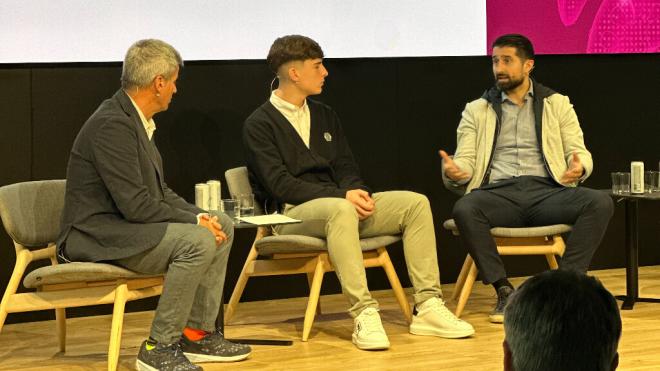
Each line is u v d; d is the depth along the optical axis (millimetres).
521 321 1137
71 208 3662
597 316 1113
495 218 4512
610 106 5730
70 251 3635
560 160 4703
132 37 4914
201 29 5023
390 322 4520
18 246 3811
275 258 4266
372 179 5363
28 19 4742
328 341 4152
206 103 5020
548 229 4414
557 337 1112
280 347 4051
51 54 4789
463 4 5473
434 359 3762
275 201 4379
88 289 3654
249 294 5203
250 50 5121
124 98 3688
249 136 4348
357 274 4051
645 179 4738
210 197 4148
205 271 3656
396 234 4336
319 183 4434
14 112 4699
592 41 5730
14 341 4348
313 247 4117
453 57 5453
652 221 5895
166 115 4961
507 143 4766
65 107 4781
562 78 5633
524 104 4770
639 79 5770
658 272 5695
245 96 5086
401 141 5402
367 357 3826
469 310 4766
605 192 4547
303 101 4488
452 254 5562
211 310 3787
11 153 4707
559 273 1165
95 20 4844
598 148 5730
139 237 3543
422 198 4250
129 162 3570
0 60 4707
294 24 5188
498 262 4406
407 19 5379
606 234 5824
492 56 5023
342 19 5270
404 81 5383
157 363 3557
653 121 5816
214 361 3781
